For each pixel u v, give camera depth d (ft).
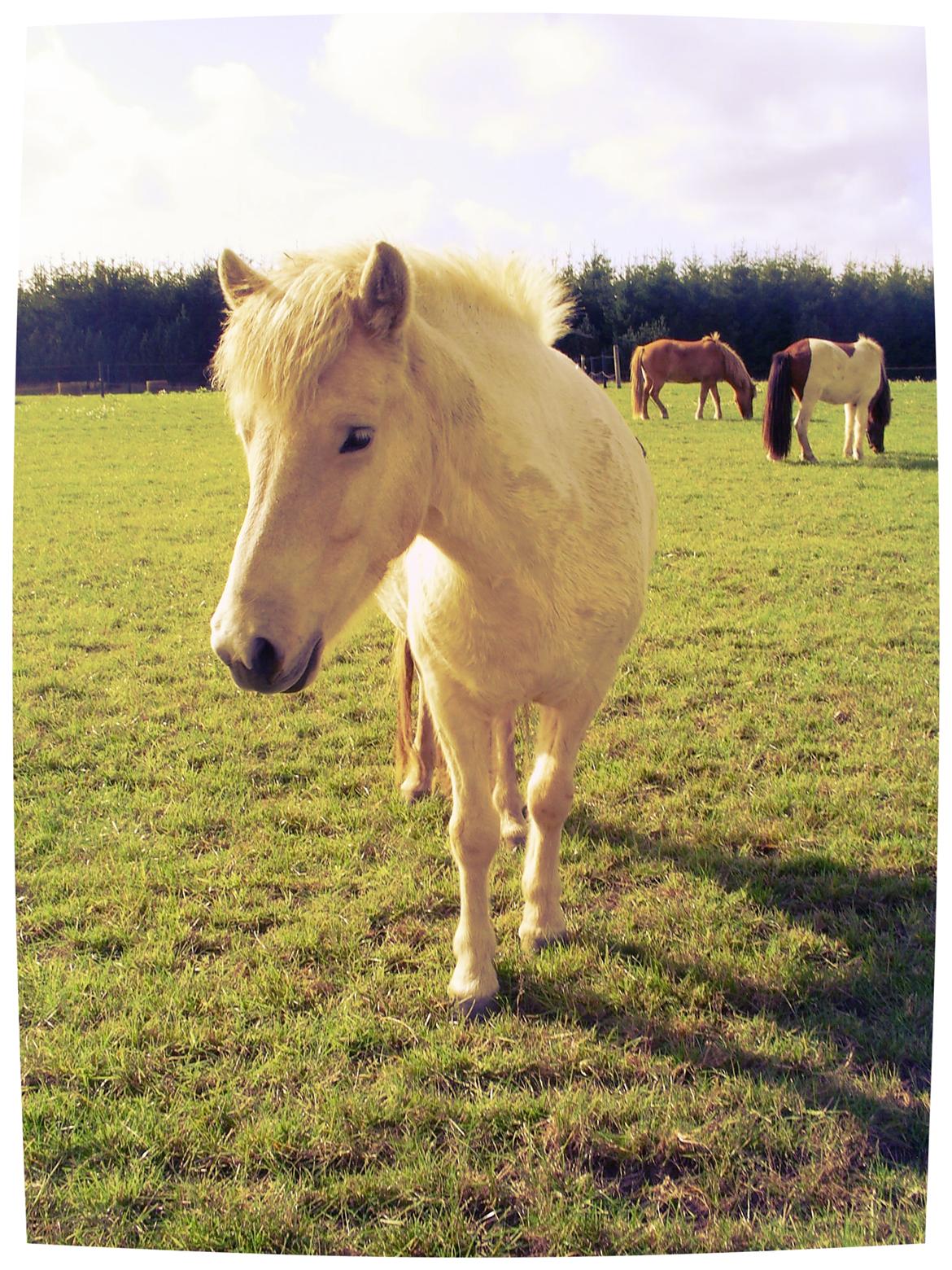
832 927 9.34
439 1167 6.91
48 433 33.47
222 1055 8.07
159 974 9.01
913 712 13.83
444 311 7.07
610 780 12.26
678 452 34.27
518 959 9.07
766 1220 6.68
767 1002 8.46
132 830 11.41
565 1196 6.73
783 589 19.47
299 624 5.83
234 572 5.80
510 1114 7.33
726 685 15.14
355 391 5.82
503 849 11.28
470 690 7.95
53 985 8.87
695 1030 8.11
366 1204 6.79
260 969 9.00
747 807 11.59
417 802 12.09
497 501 7.03
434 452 6.68
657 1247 6.51
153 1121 7.41
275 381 5.69
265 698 15.26
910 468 29.76
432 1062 7.79
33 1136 7.41
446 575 7.46
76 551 22.67
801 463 31.27
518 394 7.30
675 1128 7.18
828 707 14.16
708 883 10.11
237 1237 6.65
